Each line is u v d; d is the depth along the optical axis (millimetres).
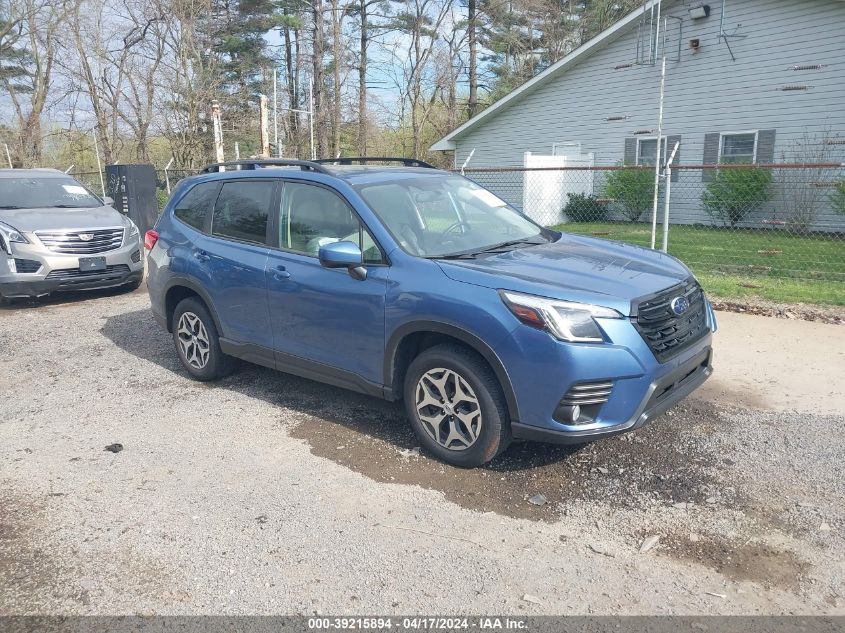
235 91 32281
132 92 29625
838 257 10820
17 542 3293
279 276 4590
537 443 4219
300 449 4254
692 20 16188
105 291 9742
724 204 15250
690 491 3600
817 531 3197
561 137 19406
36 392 5500
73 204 9789
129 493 3750
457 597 2822
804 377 5309
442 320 3715
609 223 17453
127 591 2908
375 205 4305
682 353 3746
